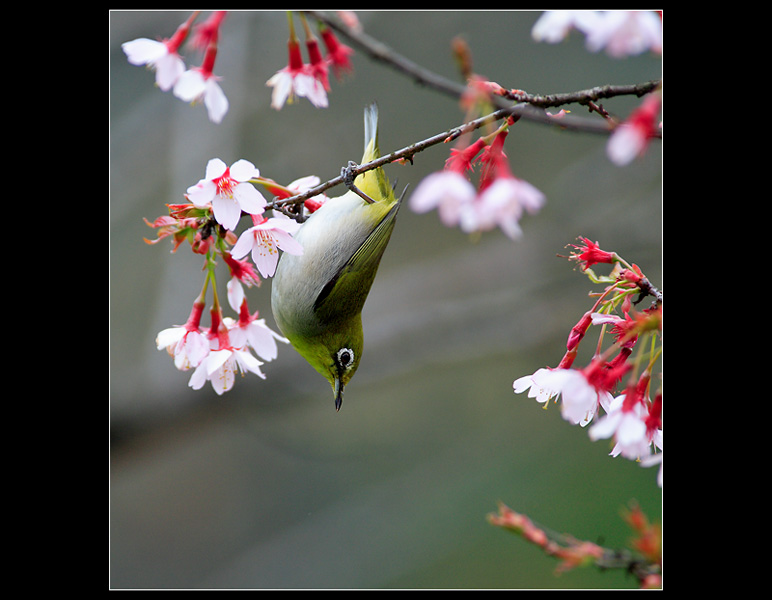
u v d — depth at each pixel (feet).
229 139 42.39
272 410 44.96
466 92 10.78
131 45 13.85
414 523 41.70
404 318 47.60
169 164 43.83
